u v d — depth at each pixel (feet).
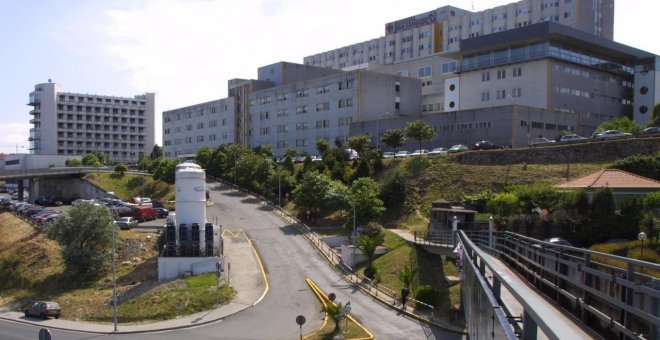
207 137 424.46
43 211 237.25
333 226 202.18
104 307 127.75
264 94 363.56
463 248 67.92
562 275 51.24
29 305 132.16
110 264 156.66
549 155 200.23
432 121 265.13
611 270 47.39
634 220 115.75
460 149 229.04
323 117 320.29
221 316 116.16
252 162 286.05
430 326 105.70
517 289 21.97
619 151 187.32
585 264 46.29
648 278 39.06
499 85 281.13
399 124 278.05
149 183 311.88
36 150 543.80
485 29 402.93
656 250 96.78
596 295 42.47
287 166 271.28
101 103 576.20
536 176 190.49
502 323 22.34
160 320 117.70
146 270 151.84
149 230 188.44
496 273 28.48
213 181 312.09
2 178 289.12
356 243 159.12
